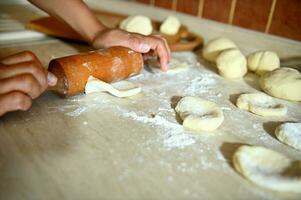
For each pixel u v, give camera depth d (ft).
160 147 1.68
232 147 1.73
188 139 1.77
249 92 2.49
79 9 2.74
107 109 2.03
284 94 2.35
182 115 1.96
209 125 1.85
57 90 2.05
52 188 1.33
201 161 1.59
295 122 2.05
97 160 1.53
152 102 2.18
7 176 1.38
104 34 2.63
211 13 3.60
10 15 3.90
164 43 2.61
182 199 1.33
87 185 1.37
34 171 1.42
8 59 1.82
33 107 1.97
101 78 2.18
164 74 2.69
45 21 3.45
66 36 3.15
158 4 4.13
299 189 1.40
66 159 1.52
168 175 1.47
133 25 3.31
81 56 2.13
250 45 3.27
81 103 2.07
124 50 2.34
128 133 1.78
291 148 1.77
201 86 2.52
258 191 1.41
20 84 1.68
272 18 3.10
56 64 2.01
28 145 1.60
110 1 4.49
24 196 1.28
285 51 3.02
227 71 2.69
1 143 1.60
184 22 3.86
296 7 2.89
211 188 1.41
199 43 3.38
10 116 1.85
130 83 2.39
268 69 2.73
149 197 1.33
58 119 1.86
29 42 3.12
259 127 1.98
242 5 3.28
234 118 2.06
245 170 1.48
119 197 1.31
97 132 1.77
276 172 1.49
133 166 1.51
